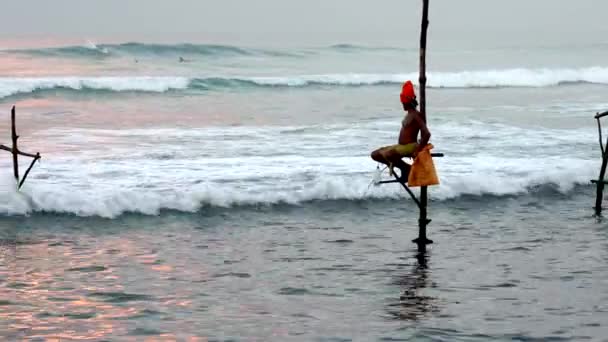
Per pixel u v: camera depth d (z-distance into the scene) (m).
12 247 12.90
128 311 10.05
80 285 11.08
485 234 14.22
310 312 10.07
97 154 19.70
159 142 21.83
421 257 12.73
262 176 17.30
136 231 14.01
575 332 9.34
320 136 23.19
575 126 25.84
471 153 20.55
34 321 9.65
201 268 12.00
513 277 11.66
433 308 10.23
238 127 25.17
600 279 11.55
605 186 17.78
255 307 10.26
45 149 20.28
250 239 13.71
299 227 14.54
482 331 9.37
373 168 18.19
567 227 14.76
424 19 11.80
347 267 12.16
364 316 9.92
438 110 30.72
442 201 16.52
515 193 17.05
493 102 34.50
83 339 9.06
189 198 15.47
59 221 14.40
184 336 9.19
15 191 14.95
